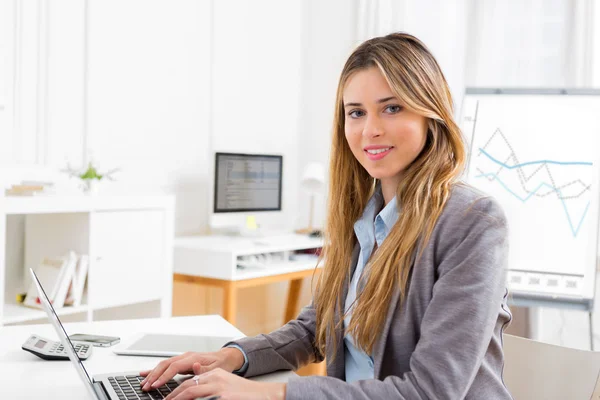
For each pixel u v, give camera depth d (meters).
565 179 2.41
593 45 3.18
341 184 1.24
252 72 3.91
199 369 1.06
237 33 3.78
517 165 2.48
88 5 2.89
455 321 0.92
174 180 3.42
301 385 0.92
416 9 3.68
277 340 1.21
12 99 2.60
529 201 2.45
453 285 0.94
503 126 2.53
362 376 1.15
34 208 2.24
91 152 2.93
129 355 1.25
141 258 2.69
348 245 1.22
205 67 3.58
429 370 0.90
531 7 3.35
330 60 4.13
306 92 4.26
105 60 2.99
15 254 2.65
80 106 2.88
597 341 3.04
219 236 3.52
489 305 0.92
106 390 1.01
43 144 2.72
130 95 3.13
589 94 2.44
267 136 4.05
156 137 3.29
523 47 3.38
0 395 1.00
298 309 3.91
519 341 1.34
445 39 3.58
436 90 1.06
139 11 3.16
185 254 3.04
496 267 0.95
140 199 2.67
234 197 3.44
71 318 2.58
